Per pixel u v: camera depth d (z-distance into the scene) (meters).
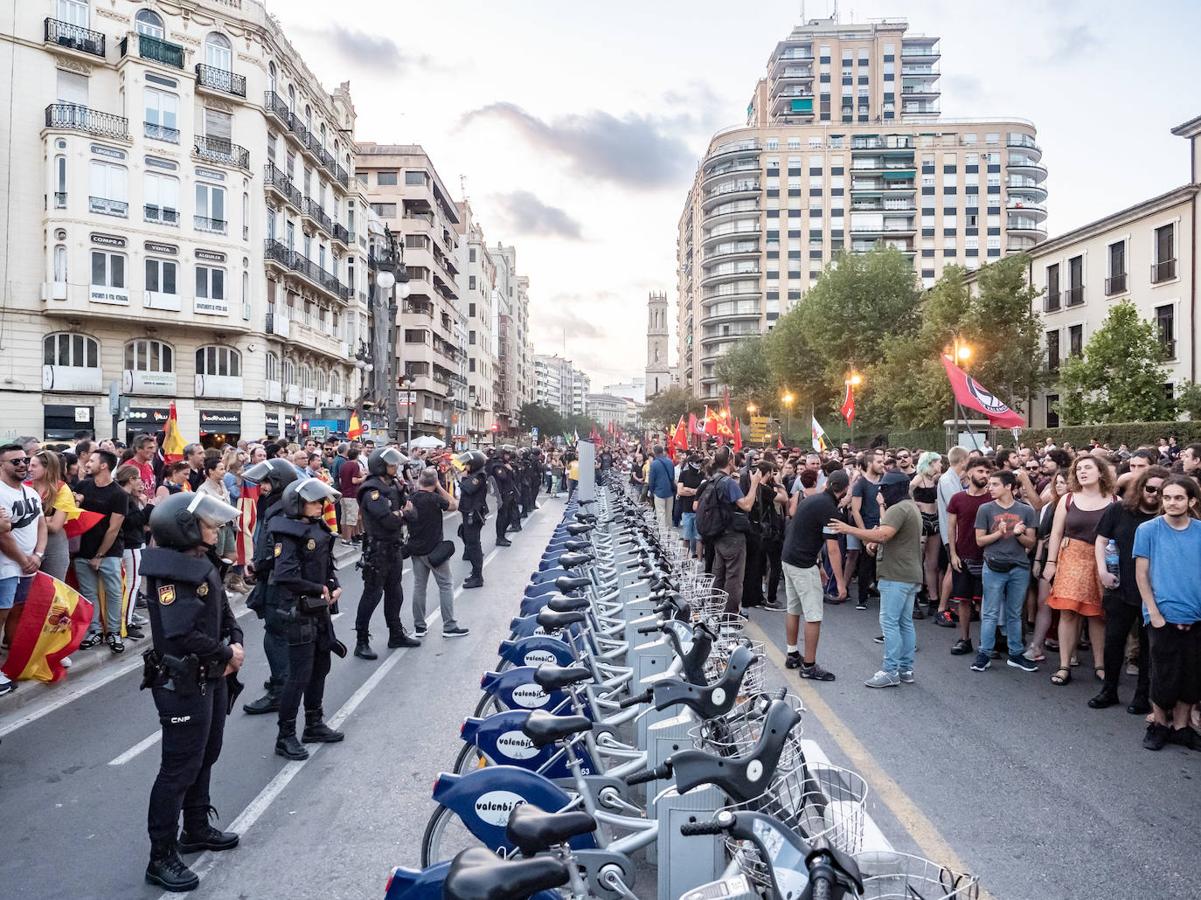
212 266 33.72
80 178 30.33
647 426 124.44
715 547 9.12
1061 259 35.41
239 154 34.97
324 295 43.47
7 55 29.84
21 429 30.08
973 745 5.50
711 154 98.94
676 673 3.69
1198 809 4.52
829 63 112.31
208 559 4.09
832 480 7.07
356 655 8.01
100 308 30.83
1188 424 23.38
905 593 6.89
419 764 5.32
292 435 38.84
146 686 3.91
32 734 5.89
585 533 9.82
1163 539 5.40
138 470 8.71
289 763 5.35
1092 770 5.07
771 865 2.07
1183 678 5.25
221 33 34.72
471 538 12.09
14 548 6.38
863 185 93.69
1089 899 3.61
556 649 5.25
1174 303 29.52
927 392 32.25
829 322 43.56
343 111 47.69
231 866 4.04
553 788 3.29
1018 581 7.47
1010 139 92.38
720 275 97.31
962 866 3.88
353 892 3.79
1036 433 29.16
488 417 107.19
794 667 7.46
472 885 1.86
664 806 3.14
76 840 4.32
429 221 66.38
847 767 5.09
